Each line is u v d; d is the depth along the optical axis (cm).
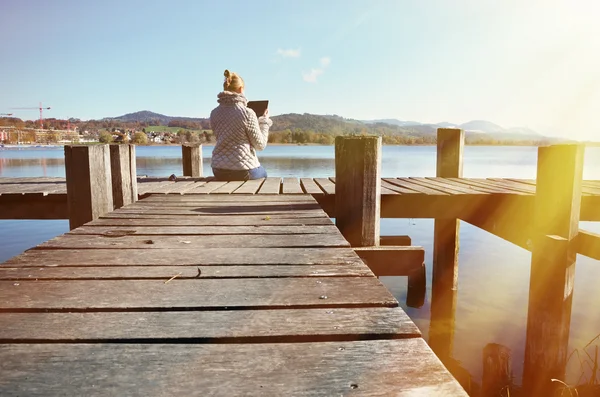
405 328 134
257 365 113
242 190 501
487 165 3488
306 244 248
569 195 330
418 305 516
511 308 500
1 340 127
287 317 144
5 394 100
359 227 345
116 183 418
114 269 199
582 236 331
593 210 424
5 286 174
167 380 106
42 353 120
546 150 348
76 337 128
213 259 216
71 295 164
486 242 859
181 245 246
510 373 353
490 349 398
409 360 115
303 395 99
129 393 100
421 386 102
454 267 561
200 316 145
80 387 103
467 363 371
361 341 127
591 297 519
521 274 638
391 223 1101
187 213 353
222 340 127
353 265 206
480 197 434
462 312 489
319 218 332
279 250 235
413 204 437
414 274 337
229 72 612
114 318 143
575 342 402
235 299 160
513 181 594
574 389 321
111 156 414
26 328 135
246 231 284
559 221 340
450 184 550
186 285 177
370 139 336
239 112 599
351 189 343
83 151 369
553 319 338
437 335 429
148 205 397
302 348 123
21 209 455
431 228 1027
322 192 473
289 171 2291
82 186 372
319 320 141
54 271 194
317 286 176
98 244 247
